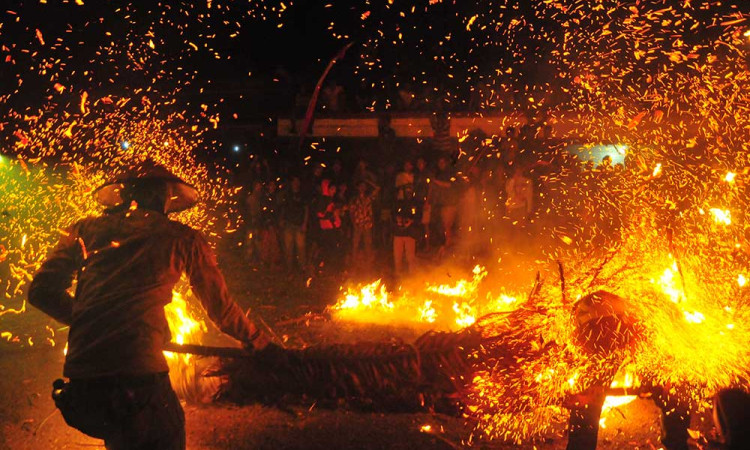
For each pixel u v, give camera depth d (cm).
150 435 337
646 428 518
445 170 1183
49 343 748
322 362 481
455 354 496
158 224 364
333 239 1248
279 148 1702
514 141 1274
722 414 399
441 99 1630
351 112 1700
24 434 521
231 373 482
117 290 344
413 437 496
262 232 1271
